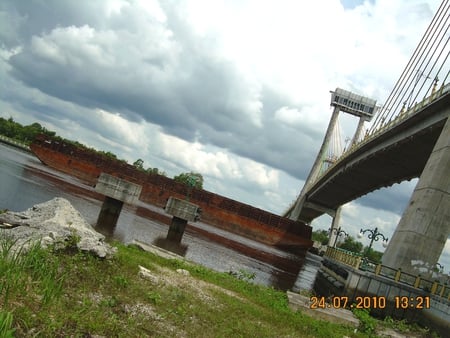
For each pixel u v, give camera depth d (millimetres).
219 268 29094
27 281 7500
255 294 17188
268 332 10641
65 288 8297
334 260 32969
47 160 83562
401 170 56344
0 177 41500
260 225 76562
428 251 26047
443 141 28516
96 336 6656
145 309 8914
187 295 11680
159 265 16172
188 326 8852
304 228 75875
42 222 12320
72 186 57812
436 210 26469
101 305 8031
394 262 26203
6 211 14766
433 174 27203
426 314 21000
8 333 5105
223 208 77875
